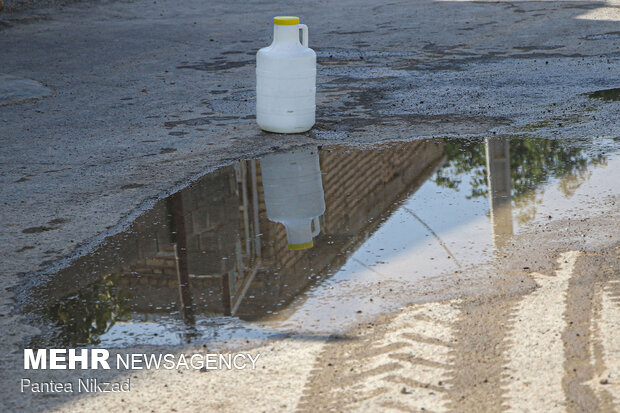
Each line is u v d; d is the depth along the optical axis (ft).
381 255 15.71
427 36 43.88
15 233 17.37
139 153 23.29
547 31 43.75
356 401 10.53
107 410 10.70
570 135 23.43
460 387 10.70
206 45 43.83
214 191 19.85
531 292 13.50
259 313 13.43
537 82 31.09
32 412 10.69
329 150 23.07
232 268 15.35
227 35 47.21
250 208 18.72
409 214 17.92
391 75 33.73
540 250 15.33
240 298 14.05
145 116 27.96
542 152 21.95
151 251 16.35
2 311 13.83
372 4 59.16
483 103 28.02
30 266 15.66
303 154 22.71
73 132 26.17
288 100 24.30
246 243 16.62
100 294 14.44
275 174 21.02
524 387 10.59
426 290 13.93
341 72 34.81
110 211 18.61
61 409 10.76
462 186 19.62
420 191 19.44
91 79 35.40
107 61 39.81
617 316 12.36
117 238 17.01
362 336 12.39
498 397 10.41
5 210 18.81
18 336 12.91
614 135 23.17
